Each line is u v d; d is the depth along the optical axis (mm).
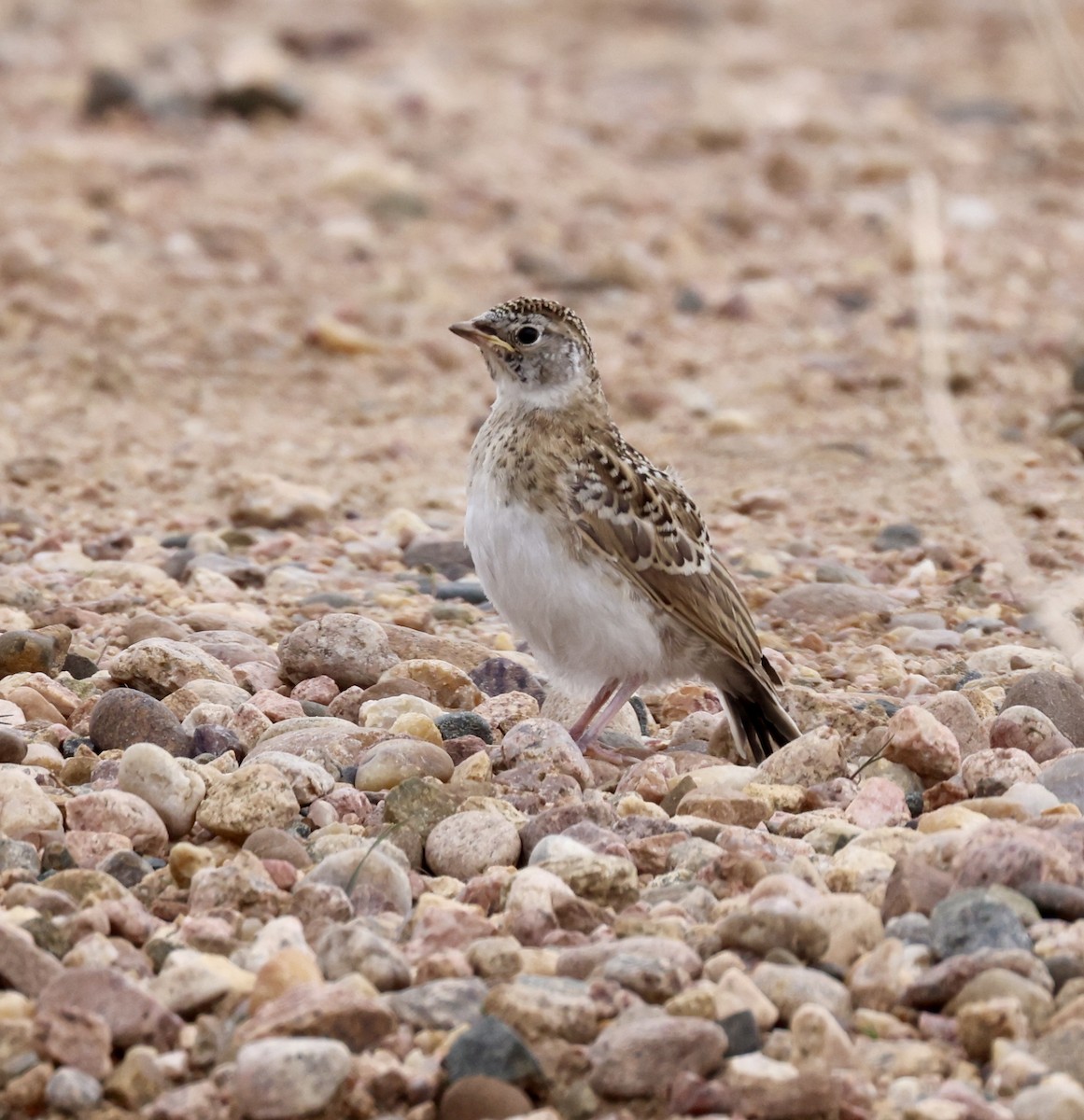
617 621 9961
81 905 7816
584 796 9281
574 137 31812
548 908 7770
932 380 18078
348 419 19031
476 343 10258
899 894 7703
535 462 9945
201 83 32719
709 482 17078
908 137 31562
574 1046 6699
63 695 10586
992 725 9992
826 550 14922
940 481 16719
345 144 30297
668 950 7227
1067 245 25938
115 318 21203
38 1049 6637
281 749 9680
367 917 7801
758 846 8508
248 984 7117
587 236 26047
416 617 12570
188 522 15422
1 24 39281
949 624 13047
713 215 27109
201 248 24266
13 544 14680
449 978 7152
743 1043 6758
